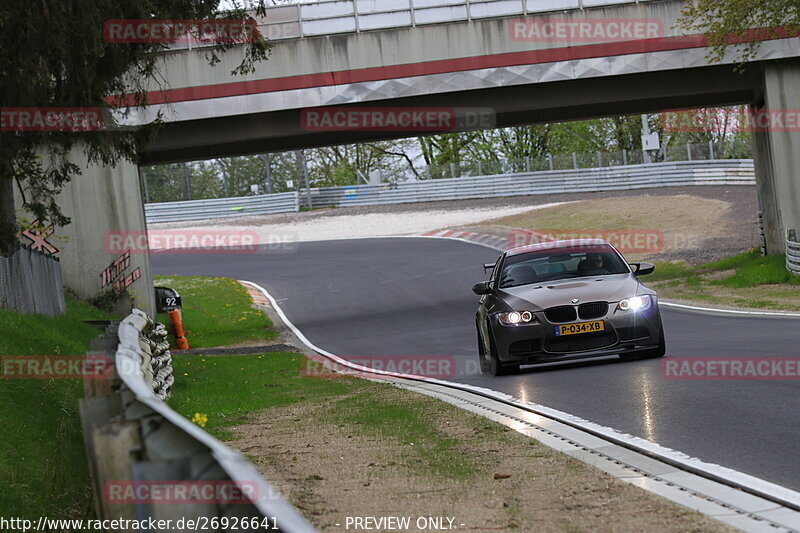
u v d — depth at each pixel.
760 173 71.31
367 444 16.95
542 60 61.78
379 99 61.09
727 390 19.41
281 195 156.12
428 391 25.77
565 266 28.06
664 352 26.59
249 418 23.80
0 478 12.27
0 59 28.39
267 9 60.47
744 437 14.60
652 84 64.56
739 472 12.20
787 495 10.72
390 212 140.75
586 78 62.50
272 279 93.56
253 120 62.44
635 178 132.25
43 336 30.33
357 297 77.00
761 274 60.47
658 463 13.23
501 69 61.59
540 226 109.56
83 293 59.72
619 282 26.61
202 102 59.69
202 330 66.19
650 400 19.09
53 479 13.31
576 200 127.69
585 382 22.91
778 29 60.66
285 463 15.72
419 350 44.09
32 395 18.94
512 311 25.92
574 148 180.75
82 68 29.80
